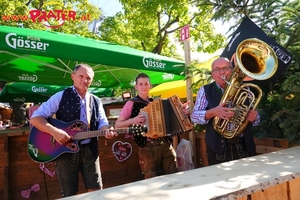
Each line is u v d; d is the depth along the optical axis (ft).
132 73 18.76
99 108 8.23
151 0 33.04
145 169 8.55
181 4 32.78
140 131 7.82
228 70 7.70
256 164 5.11
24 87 22.84
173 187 3.96
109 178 11.29
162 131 8.00
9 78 16.16
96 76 19.10
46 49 9.36
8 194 9.29
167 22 38.04
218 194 3.54
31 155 7.45
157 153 8.54
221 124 7.53
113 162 11.44
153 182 4.28
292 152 6.13
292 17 8.10
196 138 11.02
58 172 7.44
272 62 6.72
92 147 7.73
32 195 9.89
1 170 9.24
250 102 7.35
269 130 9.09
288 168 4.71
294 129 7.57
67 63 15.72
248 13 9.07
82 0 36.76
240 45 6.84
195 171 4.86
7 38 8.70
